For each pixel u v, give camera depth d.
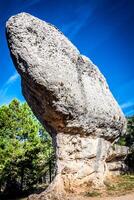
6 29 16.59
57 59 16.53
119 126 19.58
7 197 32.56
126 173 21.16
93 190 16.66
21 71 16.19
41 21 17.09
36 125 36.22
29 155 34.81
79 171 17.02
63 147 17.00
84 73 18.11
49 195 15.91
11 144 34.31
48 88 15.84
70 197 15.76
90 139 17.72
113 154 19.42
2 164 33.59
